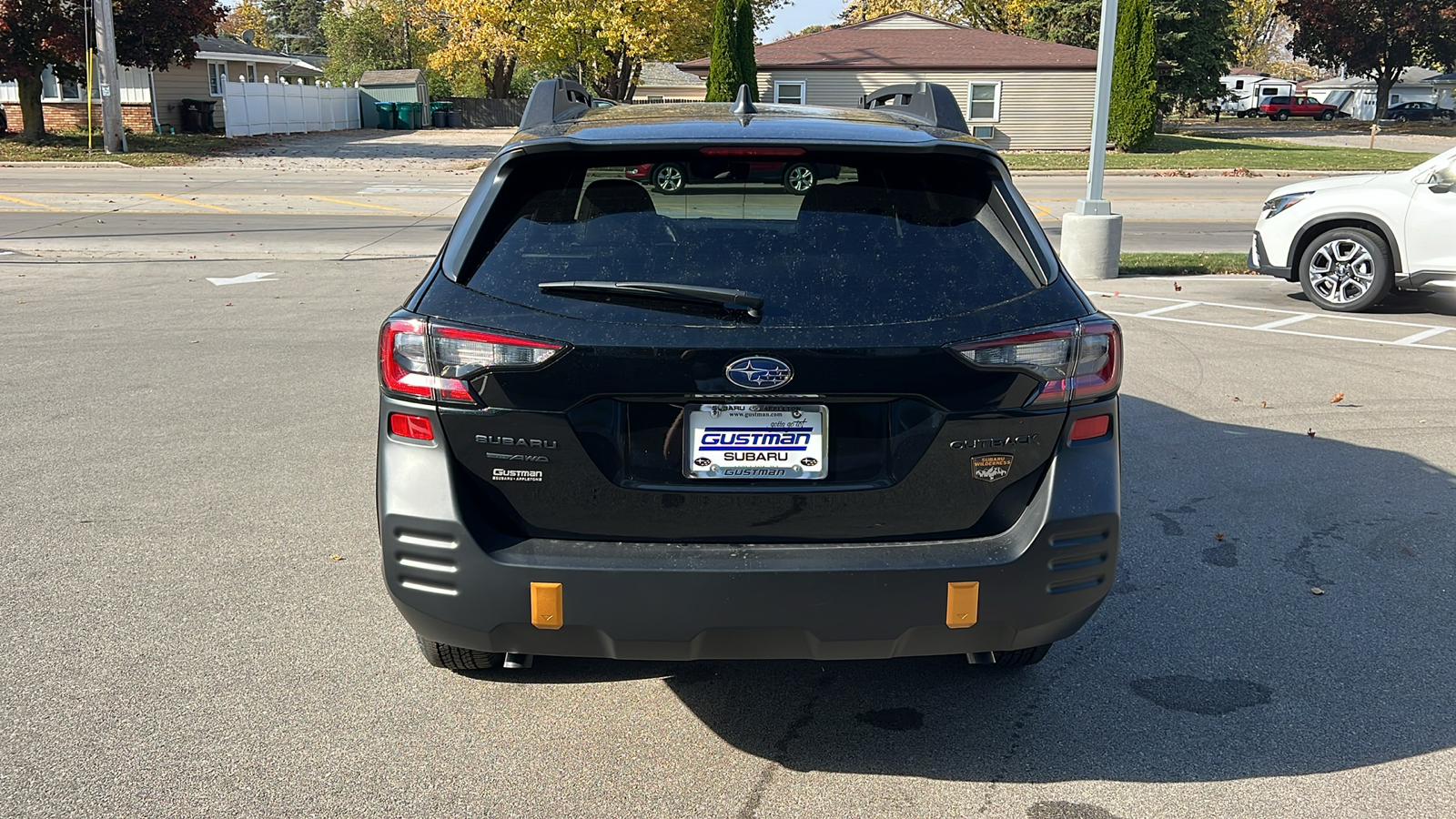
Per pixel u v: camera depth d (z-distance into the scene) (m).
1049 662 3.84
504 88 57.91
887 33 41.56
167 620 4.07
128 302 11.11
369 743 3.28
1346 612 4.24
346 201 22.62
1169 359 8.61
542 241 2.89
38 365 8.23
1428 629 4.09
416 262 14.42
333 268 13.84
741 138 2.97
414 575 2.88
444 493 2.82
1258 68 103.44
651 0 42.12
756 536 2.84
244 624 4.04
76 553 4.68
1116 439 3.01
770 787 3.08
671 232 2.88
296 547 4.78
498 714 3.45
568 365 2.74
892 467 2.83
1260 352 8.88
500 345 2.75
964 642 2.91
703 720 3.45
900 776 3.14
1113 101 36.66
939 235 2.92
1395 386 7.78
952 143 2.99
